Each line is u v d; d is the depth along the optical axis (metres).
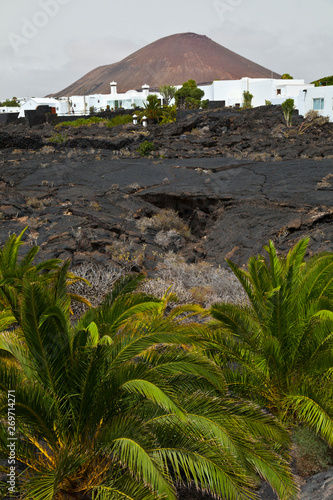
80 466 3.69
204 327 5.37
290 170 21.16
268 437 4.11
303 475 4.39
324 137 36.56
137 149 31.55
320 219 14.59
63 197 17.84
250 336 5.41
